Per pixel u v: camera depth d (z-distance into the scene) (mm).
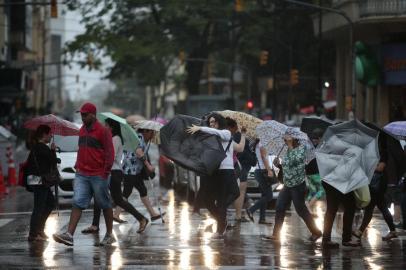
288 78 138750
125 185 32750
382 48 86125
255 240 28719
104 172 26859
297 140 28359
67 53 122688
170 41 123875
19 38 152375
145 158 32625
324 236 27109
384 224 33781
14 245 27141
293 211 38781
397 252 26203
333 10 77125
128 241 28109
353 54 79688
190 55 131500
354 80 81625
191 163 28812
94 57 122938
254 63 156750
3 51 133375
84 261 23812
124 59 121562
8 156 55312
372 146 27328
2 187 47312
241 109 148125
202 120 30438
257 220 35219
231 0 120875
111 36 120250
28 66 140250
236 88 184125
